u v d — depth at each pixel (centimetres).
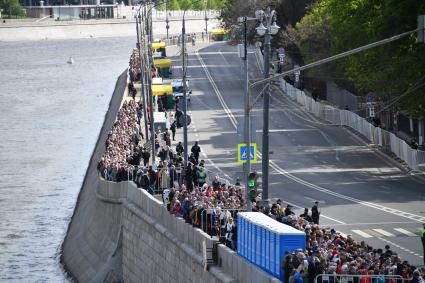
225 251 9825
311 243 9050
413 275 8388
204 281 10188
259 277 8844
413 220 12975
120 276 13812
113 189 14850
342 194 15125
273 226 8919
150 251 12381
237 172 17000
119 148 17912
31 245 17162
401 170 17412
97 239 15100
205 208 10694
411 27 17888
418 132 19800
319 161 18438
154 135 18262
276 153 19400
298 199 14700
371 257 8906
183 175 13975
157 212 12275
